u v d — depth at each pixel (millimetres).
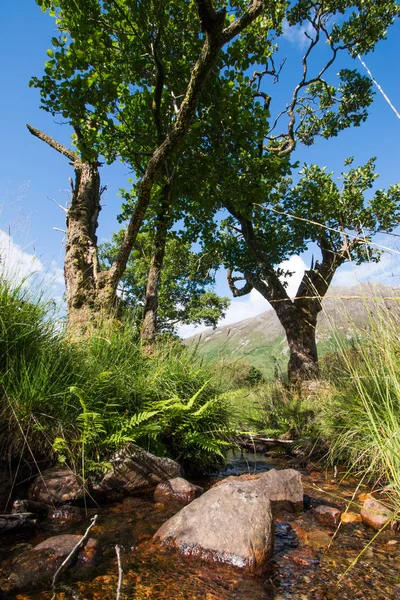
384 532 2607
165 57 9734
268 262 15992
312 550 2348
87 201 8406
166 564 2111
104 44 9148
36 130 9055
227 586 1906
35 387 3111
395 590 1877
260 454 5719
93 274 7652
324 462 4715
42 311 3729
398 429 2426
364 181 15750
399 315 2936
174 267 21266
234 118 10164
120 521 2738
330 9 15328
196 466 4477
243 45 10156
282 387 7375
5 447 2926
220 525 2336
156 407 3947
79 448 3193
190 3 9469
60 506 2848
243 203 11578
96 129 9188
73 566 2035
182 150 9797
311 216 15578
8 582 1840
